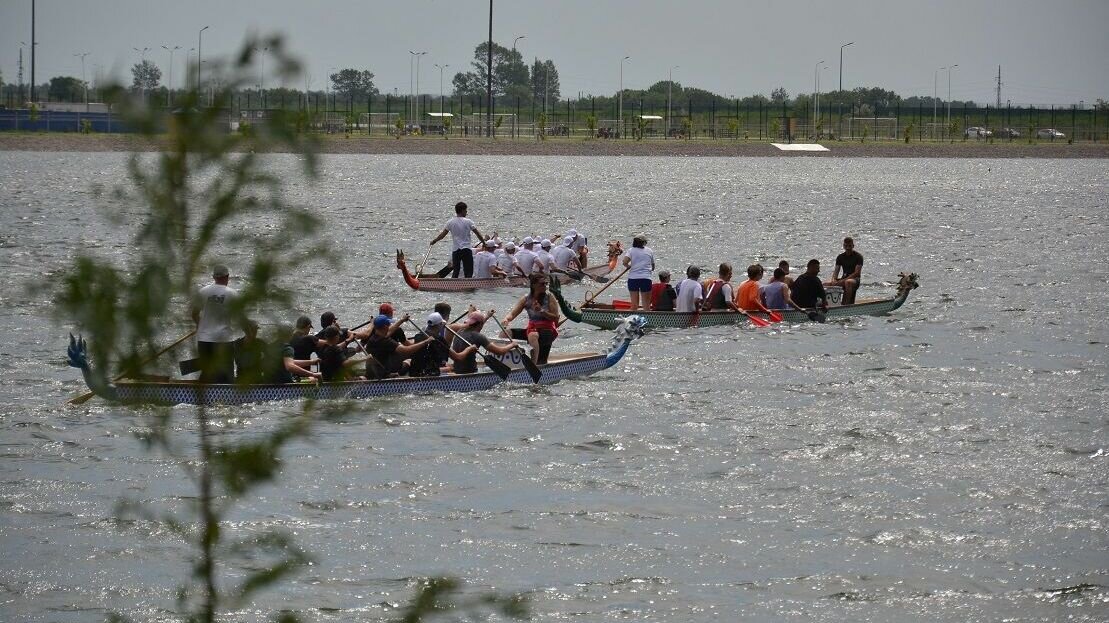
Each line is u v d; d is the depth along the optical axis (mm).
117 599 40438
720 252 154375
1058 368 79188
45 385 69312
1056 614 40094
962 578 42969
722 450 58688
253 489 22859
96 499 49812
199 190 19484
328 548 45094
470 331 72125
